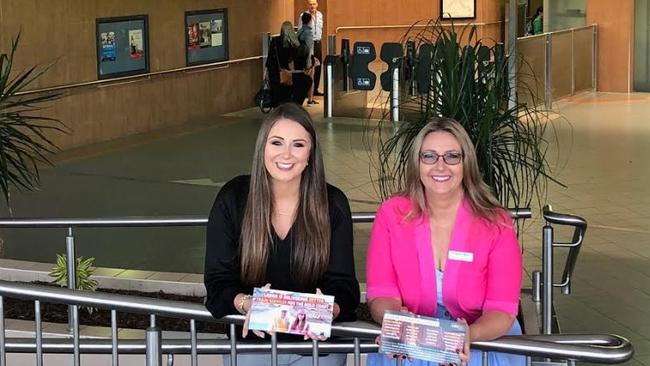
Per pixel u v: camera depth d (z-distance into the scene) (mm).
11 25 12867
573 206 10188
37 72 13227
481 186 3748
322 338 3365
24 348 4215
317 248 3580
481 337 3502
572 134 14383
